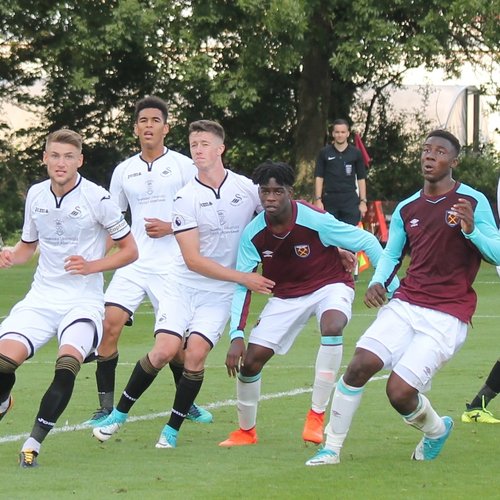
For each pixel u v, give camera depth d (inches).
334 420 890.7
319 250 982.4
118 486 819.4
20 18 3415.4
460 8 3166.8
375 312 2046.0
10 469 884.0
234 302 971.3
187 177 1194.6
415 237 888.3
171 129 3784.5
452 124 4136.3
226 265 1019.9
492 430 1042.7
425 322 873.5
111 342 1131.9
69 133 950.4
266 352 979.3
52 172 943.0
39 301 952.9
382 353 875.4
